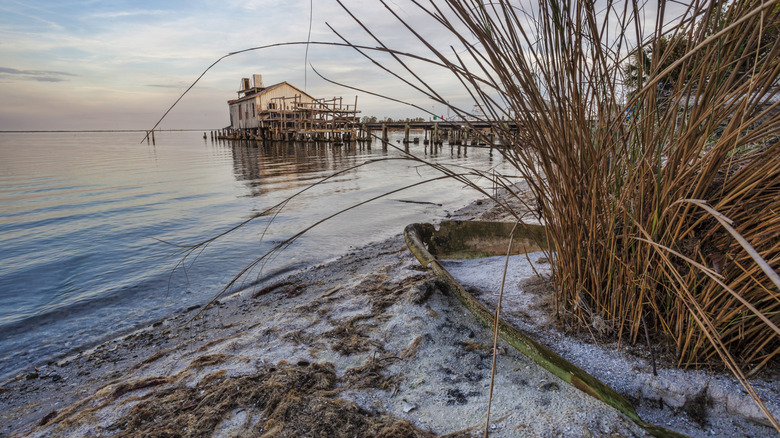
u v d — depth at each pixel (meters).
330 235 6.20
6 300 3.87
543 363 1.58
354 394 1.69
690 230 1.57
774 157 1.35
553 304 2.09
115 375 2.51
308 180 13.18
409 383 1.74
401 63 1.44
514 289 2.42
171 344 2.90
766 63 1.19
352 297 2.81
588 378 1.49
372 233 6.32
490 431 1.41
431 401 1.61
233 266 4.76
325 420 1.51
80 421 1.73
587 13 1.42
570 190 1.74
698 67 1.39
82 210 8.16
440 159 20.42
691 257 1.58
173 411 1.70
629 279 1.72
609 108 1.63
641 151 1.65
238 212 7.99
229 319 3.22
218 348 2.30
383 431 1.43
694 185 1.57
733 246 1.47
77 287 4.17
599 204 1.77
